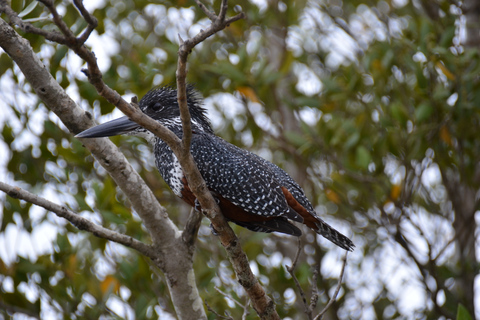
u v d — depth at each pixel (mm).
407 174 10516
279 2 12859
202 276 9617
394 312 11523
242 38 12766
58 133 10352
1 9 4609
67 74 9812
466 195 12062
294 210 7527
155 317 9289
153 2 12578
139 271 9281
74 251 9797
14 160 10477
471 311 10867
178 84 4949
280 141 12125
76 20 9703
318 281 11477
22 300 9547
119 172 7340
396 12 13180
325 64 13391
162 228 7605
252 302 6719
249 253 11188
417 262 10812
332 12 13680
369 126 11258
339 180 11367
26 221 10102
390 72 11055
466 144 11086
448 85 10867
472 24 11742
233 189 7355
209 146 7539
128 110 5000
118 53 12547
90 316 9398
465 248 11727
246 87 11367
